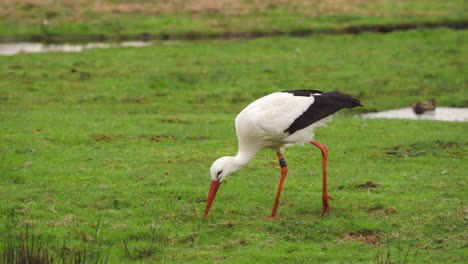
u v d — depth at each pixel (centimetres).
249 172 1270
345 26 3988
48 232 902
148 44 3456
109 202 1062
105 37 3753
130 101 2123
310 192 1126
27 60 2836
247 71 2638
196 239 888
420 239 870
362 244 859
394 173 1235
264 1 4744
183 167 1299
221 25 4016
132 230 920
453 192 1077
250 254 821
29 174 1223
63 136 1538
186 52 3097
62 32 3844
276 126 991
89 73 2541
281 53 3089
